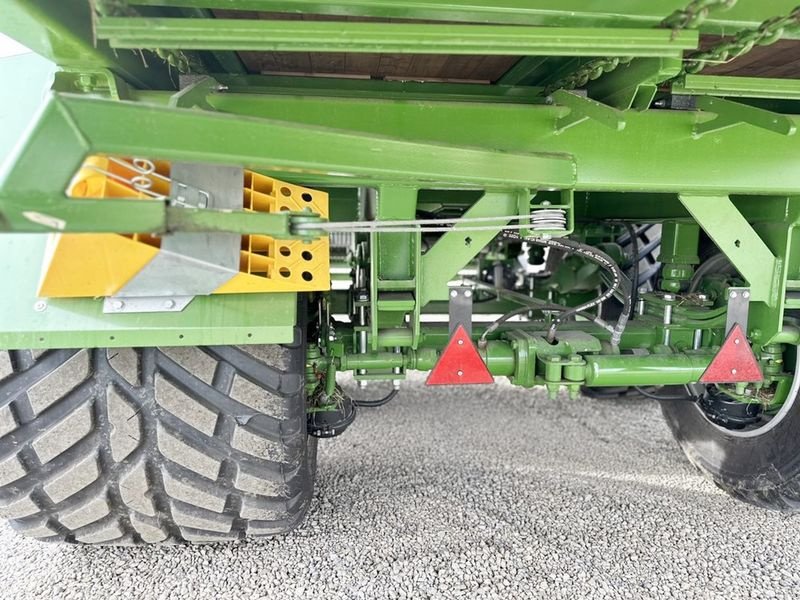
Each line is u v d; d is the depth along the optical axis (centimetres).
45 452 148
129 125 106
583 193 285
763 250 182
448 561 189
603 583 179
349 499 229
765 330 191
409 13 122
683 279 227
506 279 385
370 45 113
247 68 187
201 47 110
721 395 232
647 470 261
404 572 183
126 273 127
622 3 120
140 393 150
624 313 201
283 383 157
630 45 119
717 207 178
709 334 215
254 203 145
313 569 185
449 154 143
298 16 152
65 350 145
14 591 175
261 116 154
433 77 201
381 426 311
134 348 149
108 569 185
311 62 177
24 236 137
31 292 132
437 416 328
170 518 169
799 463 201
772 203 188
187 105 142
